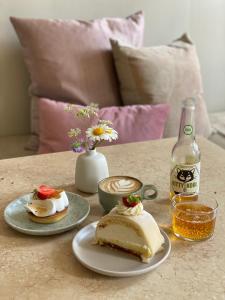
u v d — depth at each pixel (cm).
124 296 92
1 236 114
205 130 232
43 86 213
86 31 218
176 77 222
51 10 228
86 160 133
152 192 135
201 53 263
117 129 204
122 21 230
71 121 201
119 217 105
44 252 108
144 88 215
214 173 148
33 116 221
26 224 118
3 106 234
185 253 107
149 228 104
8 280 97
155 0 244
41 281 97
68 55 213
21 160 160
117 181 128
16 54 228
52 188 130
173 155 128
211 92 273
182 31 255
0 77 229
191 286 95
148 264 102
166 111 214
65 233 116
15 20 212
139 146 172
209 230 112
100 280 97
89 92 218
